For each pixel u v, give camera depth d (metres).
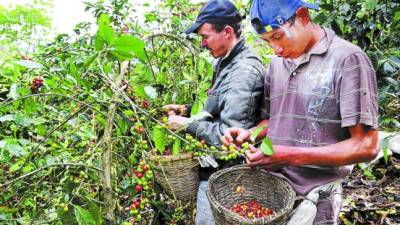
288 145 1.66
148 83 1.95
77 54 2.01
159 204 2.04
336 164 1.52
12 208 1.50
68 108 1.86
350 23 2.78
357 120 1.46
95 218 1.33
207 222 1.94
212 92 2.00
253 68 1.87
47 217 1.47
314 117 1.59
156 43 2.26
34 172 1.39
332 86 1.54
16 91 1.57
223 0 1.93
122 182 1.83
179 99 2.14
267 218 1.38
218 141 1.81
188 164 1.85
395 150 3.29
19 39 2.94
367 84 1.47
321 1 2.81
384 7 2.65
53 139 1.74
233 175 1.73
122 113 1.60
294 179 1.67
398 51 2.48
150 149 1.92
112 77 1.61
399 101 2.83
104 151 1.31
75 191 1.50
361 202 2.95
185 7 2.82
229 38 1.94
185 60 2.19
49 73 1.63
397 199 2.93
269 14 1.52
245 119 1.84
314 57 1.58
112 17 2.75
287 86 1.68
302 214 1.54
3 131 1.95
